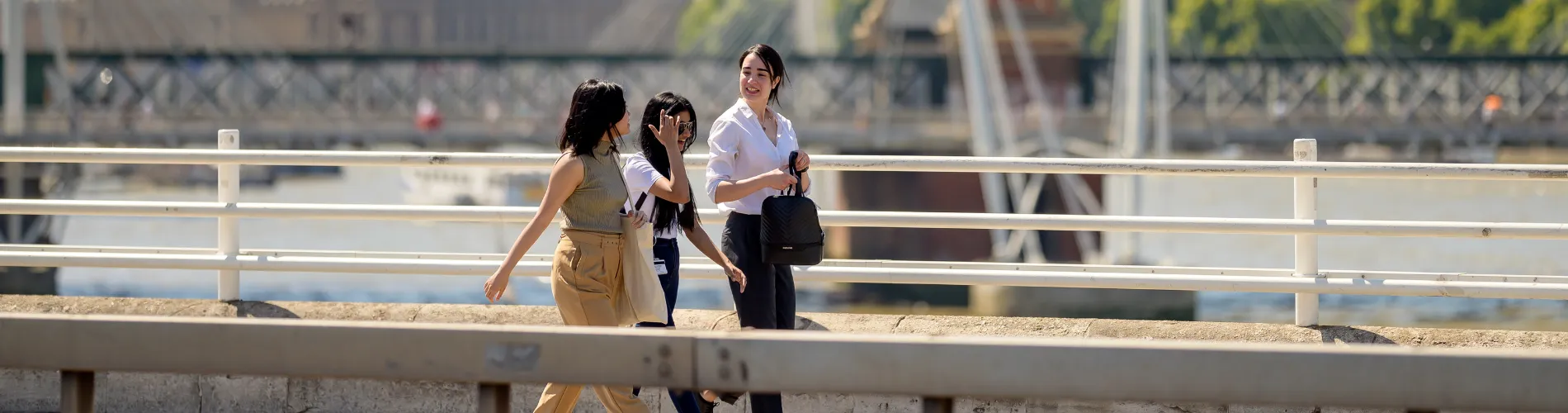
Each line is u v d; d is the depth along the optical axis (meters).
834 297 90.81
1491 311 73.56
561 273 9.40
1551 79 161.62
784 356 6.96
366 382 11.44
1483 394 6.53
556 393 9.67
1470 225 11.26
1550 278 11.54
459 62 164.25
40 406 11.81
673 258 10.30
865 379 6.91
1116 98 112.81
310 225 127.75
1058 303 78.50
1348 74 167.62
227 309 12.52
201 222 124.12
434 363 7.16
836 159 12.07
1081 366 6.76
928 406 7.03
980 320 11.91
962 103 138.25
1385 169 11.37
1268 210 135.88
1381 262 92.12
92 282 83.00
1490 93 161.88
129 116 137.25
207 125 138.25
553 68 165.50
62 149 12.80
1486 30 192.62
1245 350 6.67
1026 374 6.80
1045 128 112.94
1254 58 164.62
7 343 7.41
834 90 152.75
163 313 12.52
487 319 12.25
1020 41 132.75
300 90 187.12
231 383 11.56
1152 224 11.56
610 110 9.30
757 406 9.85
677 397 9.91
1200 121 132.38
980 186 112.00
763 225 9.89
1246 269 12.27
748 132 10.05
